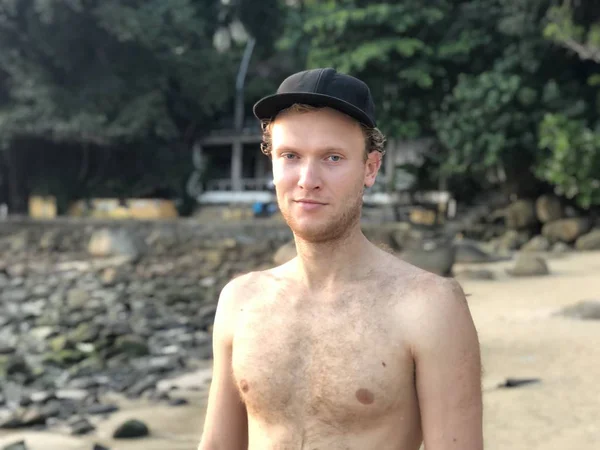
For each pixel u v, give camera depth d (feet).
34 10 101.50
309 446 5.08
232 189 127.95
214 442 5.74
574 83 74.18
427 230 80.48
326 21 78.13
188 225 96.37
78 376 29.53
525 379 20.56
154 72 112.88
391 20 76.95
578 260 56.85
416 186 91.45
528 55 72.13
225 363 5.72
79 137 105.60
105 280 57.62
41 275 62.49
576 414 17.24
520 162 74.33
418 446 5.24
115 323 39.45
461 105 73.87
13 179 116.37
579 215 72.79
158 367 29.66
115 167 118.93
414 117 79.77
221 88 116.57
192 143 129.49
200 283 56.39
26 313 43.96
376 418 5.03
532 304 35.29
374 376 5.00
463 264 55.88
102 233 77.61
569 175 63.57
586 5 64.80
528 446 15.29
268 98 5.20
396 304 5.13
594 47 60.23
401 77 77.77
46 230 98.68
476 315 32.63
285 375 5.22
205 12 125.80
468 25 78.69
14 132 104.37
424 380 5.01
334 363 5.09
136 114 106.52
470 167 76.38
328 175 5.21
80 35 105.91
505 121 70.18
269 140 5.60
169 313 43.86
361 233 5.53
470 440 4.98
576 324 29.22
